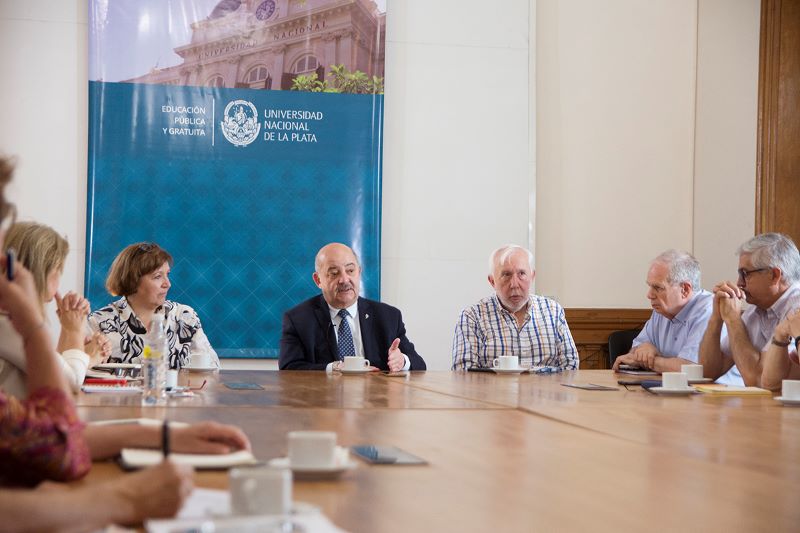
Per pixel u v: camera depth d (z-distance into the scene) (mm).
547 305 4691
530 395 2746
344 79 5719
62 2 5480
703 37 6156
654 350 4219
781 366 3176
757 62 6160
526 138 5926
